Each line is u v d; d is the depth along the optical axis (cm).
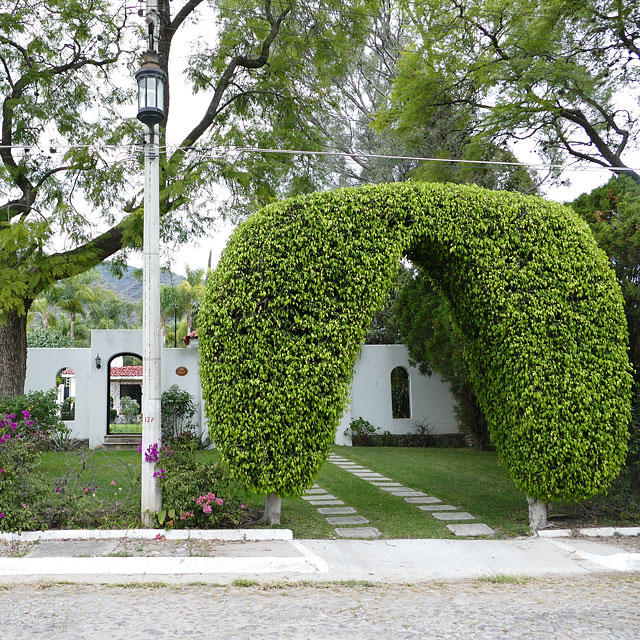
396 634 436
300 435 728
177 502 732
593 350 778
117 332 1628
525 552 696
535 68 1194
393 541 732
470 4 1238
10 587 548
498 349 800
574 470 758
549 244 797
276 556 643
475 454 1564
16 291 1011
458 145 1480
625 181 1033
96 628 439
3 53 1241
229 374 727
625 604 518
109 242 1234
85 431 1650
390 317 2014
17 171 1198
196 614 475
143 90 755
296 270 741
